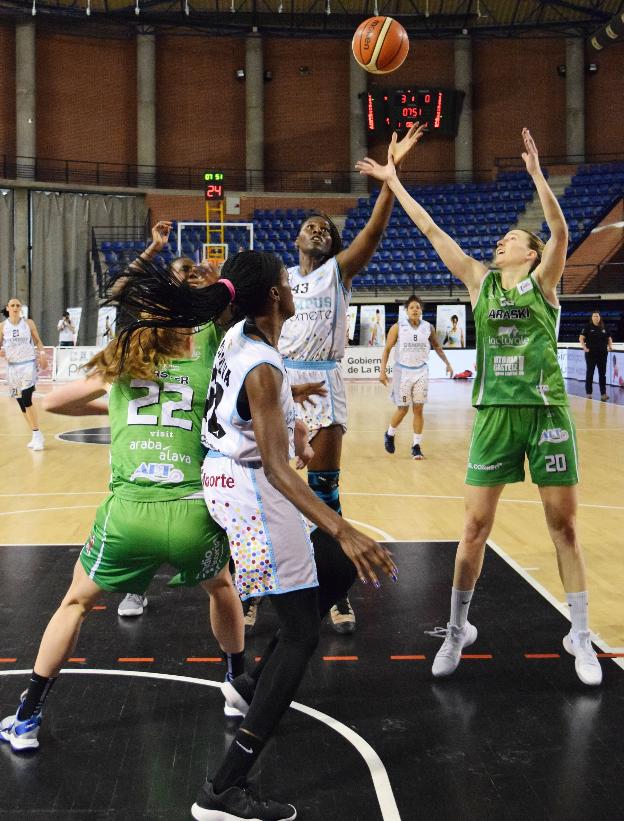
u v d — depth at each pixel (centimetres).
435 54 2627
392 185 366
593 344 1556
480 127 2642
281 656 239
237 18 2439
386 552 221
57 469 842
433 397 1650
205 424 259
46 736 288
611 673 344
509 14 2550
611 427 1169
